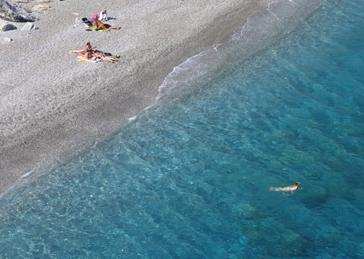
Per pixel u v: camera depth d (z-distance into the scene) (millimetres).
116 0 48344
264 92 38312
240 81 39312
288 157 32625
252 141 33938
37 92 36906
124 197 30250
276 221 28609
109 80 38375
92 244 27656
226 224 28547
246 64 41125
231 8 47469
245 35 44219
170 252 27188
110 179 31391
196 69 40156
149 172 31828
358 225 28312
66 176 31531
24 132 33938
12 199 30031
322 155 32688
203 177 31438
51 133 34094
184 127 35156
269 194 30172
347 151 32906
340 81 39375
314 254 26859
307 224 28406
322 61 41719
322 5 49031
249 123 35469
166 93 37812
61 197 30250
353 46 43656
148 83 38469
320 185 30641
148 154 33125
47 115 35250
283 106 36906
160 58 40844
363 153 32719
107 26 43875
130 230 28359
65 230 28375
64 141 33688
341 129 34719
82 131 34469
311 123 35281
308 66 41156
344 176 31188
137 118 35688
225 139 34156
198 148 33500
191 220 28812
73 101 36438
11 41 42219
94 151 33219
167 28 44156
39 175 31516
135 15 45875
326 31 45500
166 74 39438
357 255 26812
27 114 35188
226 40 43375
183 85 38656
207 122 35594
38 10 46688
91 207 29672
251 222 28609
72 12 46469
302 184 30719
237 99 37625
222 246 27406
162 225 28594
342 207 29281
